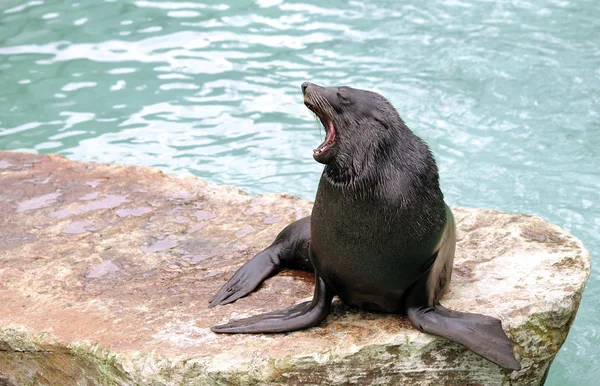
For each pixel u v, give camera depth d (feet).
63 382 42.22
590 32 90.63
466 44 88.94
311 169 71.46
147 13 95.55
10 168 60.90
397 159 38.50
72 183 58.70
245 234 52.13
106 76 84.38
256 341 39.55
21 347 42.39
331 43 89.71
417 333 39.32
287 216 54.29
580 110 78.13
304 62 86.43
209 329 41.09
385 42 89.86
